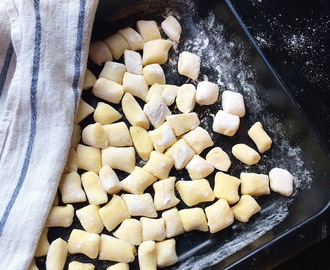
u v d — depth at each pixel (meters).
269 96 0.35
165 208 0.33
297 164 0.34
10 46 0.34
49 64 0.32
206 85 0.35
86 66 0.34
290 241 0.30
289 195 0.34
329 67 0.34
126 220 0.32
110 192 0.33
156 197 0.33
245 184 0.34
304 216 0.32
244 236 0.33
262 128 0.35
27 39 0.32
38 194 0.31
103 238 0.32
